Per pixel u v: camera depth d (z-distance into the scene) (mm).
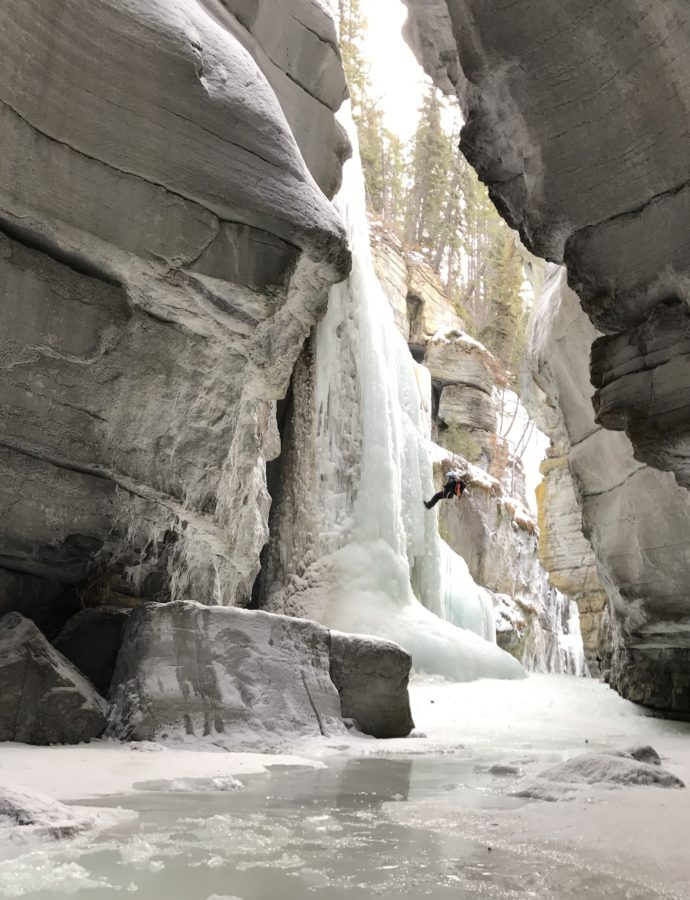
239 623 6039
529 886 2301
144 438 6082
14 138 5059
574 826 3066
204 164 5828
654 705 11008
